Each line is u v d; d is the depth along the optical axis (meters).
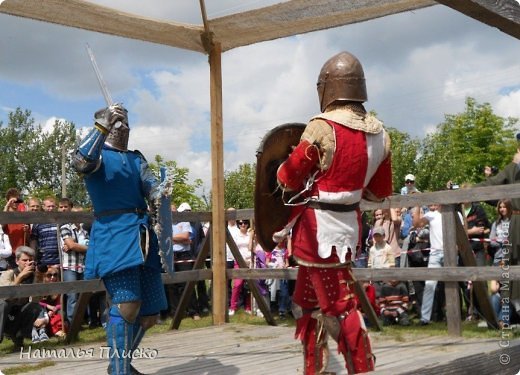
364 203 6.00
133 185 4.06
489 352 2.86
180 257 8.45
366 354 3.26
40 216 5.71
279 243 3.54
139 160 4.16
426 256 7.50
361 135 3.31
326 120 3.27
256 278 6.85
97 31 6.17
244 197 24.84
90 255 4.03
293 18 6.34
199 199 24.22
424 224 7.45
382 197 3.59
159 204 3.99
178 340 6.07
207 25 6.74
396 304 7.05
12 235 7.50
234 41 6.94
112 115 3.91
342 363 4.70
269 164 3.54
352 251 3.38
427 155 25.78
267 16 6.43
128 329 3.98
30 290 5.76
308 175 3.35
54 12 5.76
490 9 2.66
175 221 6.68
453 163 26.08
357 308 3.39
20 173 63.66
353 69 3.35
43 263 7.59
